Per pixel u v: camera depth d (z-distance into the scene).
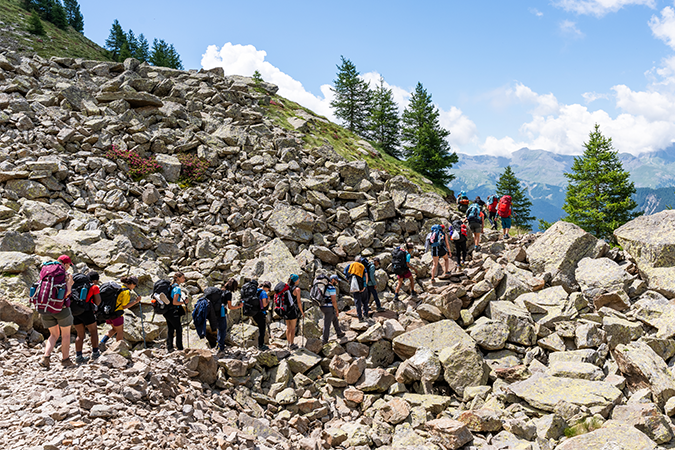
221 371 9.80
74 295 8.03
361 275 12.95
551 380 9.52
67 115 19.67
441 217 19.39
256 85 41.38
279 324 12.70
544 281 13.53
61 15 75.81
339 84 56.75
